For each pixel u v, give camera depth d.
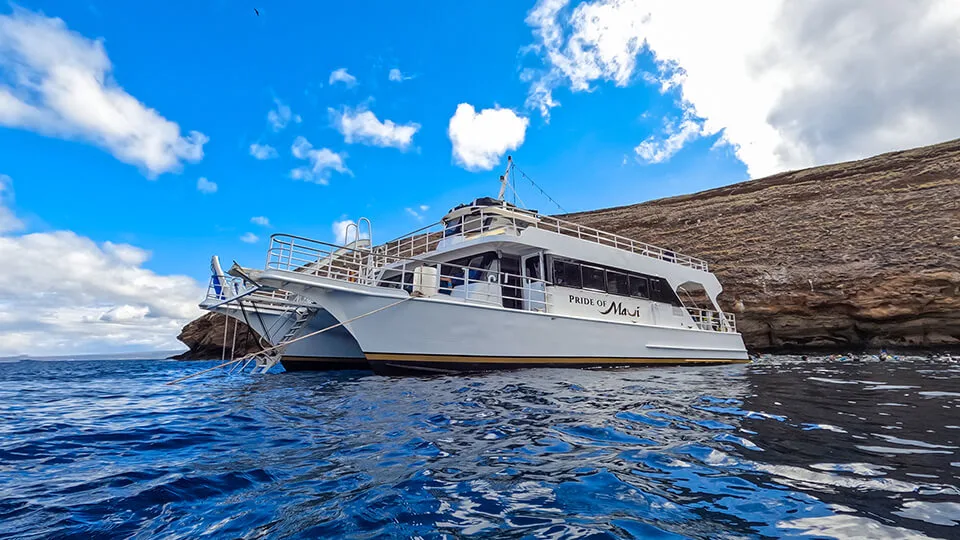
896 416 5.31
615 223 37.62
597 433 4.68
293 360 13.19
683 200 41.16
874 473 3.28
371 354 9.44
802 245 26.61
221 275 12.23
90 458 4.22
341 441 4.57
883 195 27.44
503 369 10.19
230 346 36.38
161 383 13.78
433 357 9.72
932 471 3.30
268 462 3.90
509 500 2.91
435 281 11.07
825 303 22.42
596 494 2.98
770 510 2.67
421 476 3.41
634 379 9.32
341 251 11.62
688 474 3.35
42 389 12.03
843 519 2.53
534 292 11.34
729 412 5.71
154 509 2.89
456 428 5.00
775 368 12.54
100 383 14.49
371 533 2.46
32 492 3.23
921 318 20.42
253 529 2.55
